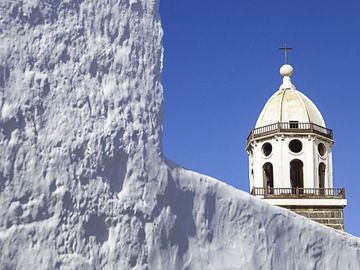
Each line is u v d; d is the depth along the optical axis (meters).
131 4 9.33
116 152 8.79
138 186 8.92
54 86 8.44
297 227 10.34
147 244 8.88
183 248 9.28
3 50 8.15
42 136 8.26
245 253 9.77
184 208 9.41
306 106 37.69
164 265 9.01
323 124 37.59
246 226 9.88
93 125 8.65
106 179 8.66
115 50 9.05
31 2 8.43
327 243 10.55
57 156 8.31
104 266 8.46
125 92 9.03
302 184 36.53
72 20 8.73
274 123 36.84
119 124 8.88
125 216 8.73
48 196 8.18
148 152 9.11
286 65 39.59
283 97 38.09
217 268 9.50
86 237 8.38
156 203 9.06
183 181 9.47
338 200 35.06
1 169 7.95
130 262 8.67
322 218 34.97
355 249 10.77
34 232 8.04
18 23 8.30
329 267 10.47
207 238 9.54
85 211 8.41
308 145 36.47
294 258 10.20
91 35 8.87
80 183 8.42
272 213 10.16
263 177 36.81
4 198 7.93
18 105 8.14
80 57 8.70
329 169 37.16
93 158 8.58
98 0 9.01
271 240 10.04
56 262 8.11
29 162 8.12
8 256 7.86
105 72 8.91
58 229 8.19
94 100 8.72
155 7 9.59
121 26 9.17
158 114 9.34
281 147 36.47
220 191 9.79
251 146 37.72
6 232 7.89
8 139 8.03
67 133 8.43
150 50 9.42
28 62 8.30
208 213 9.62
